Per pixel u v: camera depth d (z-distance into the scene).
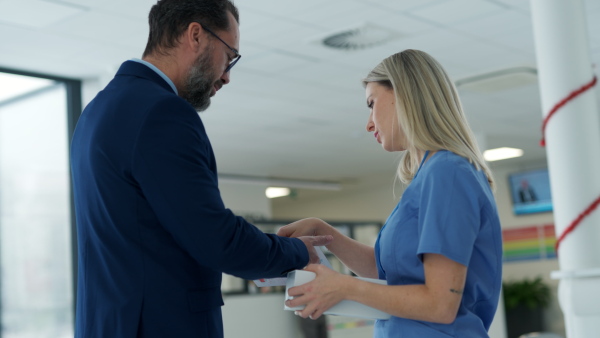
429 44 6.08
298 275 1.74
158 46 1.94
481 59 6.62
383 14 5.29
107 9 4.88
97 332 1.75
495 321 9.38
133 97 1.78
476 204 1.70
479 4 5.21
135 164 1.70
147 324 1.72
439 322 1.67
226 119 8.55
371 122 1.97
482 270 1.76
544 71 3.14
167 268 1.74
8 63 5.97
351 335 8.34
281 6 5.02
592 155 2.98
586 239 2.90
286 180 13.88
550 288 12.97
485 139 10.39
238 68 6.52
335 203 16.31
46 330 6.51
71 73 6.34
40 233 6.54
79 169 1.84
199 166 1.72
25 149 6.56
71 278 6.46
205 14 1.93
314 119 8.80
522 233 13.41
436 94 1.83
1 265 6.59
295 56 6.23
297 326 8.14
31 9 4.82
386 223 1.88
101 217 1.77
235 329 7.55
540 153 12.58
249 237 1.75
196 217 1.67
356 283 1.71
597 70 7.27
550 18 3.14
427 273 1.67
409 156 2.03
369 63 6.52
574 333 2.63
